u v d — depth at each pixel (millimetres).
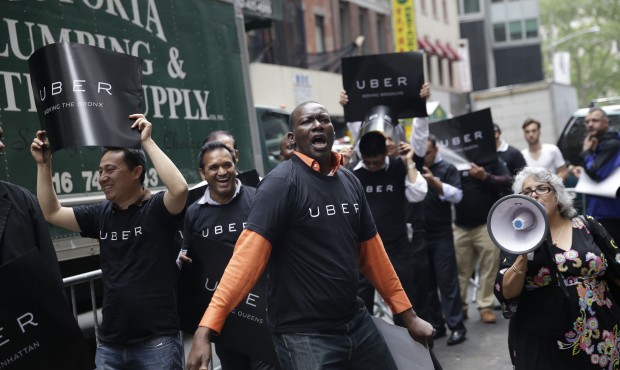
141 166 4344
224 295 3568
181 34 6668
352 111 6645
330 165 3877
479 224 8758
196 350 3467
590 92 86562
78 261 6168
